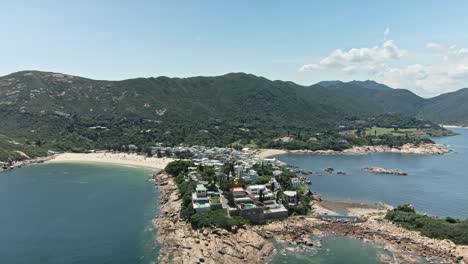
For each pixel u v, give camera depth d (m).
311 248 125.75
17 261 112.88
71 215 156.88
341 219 153.38
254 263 113.75
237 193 159.00
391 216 152.62
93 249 121.50
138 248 122.31
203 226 133.75
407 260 117.06
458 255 118.19
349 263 114.50
